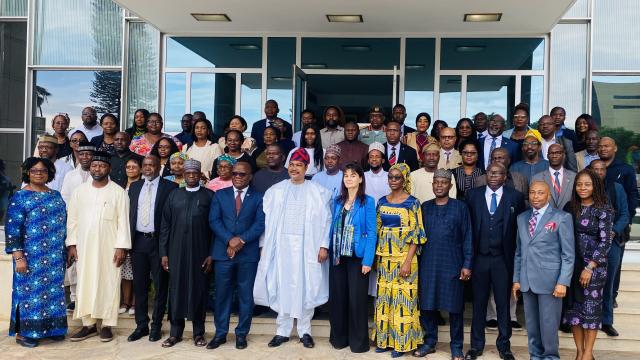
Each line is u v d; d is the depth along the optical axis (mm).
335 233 5555
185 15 8664
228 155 6426
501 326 5340
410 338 5395
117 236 5824
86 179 6469
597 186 5078
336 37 9570
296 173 5691
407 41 9516
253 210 5727
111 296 5836
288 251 5664
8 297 6996
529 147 6008
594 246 5016
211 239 5840
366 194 5832
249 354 5500
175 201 5707
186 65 9867
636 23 9203
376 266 5703
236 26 9281
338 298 5629
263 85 9727
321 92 9664
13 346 5754
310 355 5477
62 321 5871
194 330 5785
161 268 5848
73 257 5918
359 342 5543
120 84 9984
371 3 7832
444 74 9438
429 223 5426
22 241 5742
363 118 9594
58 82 10148
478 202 5383
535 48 9328
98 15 10047
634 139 9172
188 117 7941
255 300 5719
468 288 6148
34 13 10125
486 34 9258
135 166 6191
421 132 7441
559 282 4980
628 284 7012
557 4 7676
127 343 5816
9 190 10109
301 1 7836
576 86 9250
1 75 10281
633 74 9195
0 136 10234
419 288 5477
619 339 5789
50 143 6730
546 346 5113
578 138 7027
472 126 6902
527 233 5168
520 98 9344
